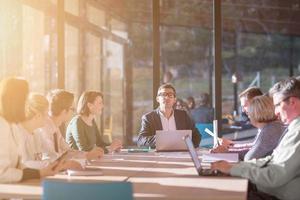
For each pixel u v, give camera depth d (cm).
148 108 1329
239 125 1012
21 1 777
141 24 1312
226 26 1430
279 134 451
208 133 643
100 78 1180
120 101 1288
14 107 381
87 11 1074
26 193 315
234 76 1412
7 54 743
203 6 1350
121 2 1273
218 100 790
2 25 729
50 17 865
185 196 301
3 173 355
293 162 358
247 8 1439
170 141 571
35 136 487
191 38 1377
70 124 606
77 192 259
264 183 363
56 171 378
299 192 364
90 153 480
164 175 388
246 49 1444
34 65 837
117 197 258
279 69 1464
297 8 1463
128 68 1300
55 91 561
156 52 801
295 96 372
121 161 482
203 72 1384
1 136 371
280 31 1464
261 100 459
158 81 796
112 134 1271
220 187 331
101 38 1179
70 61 984
